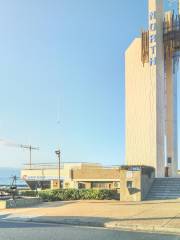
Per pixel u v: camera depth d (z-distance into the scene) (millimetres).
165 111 43125
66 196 29000
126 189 27578
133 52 43281
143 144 41000
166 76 43344
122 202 25828
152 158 40094
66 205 24516
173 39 42219
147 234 14789
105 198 28656
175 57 43312
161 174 39969
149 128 40719
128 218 18125
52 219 18641
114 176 56094
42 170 67875
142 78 42062
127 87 43188
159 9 41969
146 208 21656
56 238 13836
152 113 40750
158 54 41469
